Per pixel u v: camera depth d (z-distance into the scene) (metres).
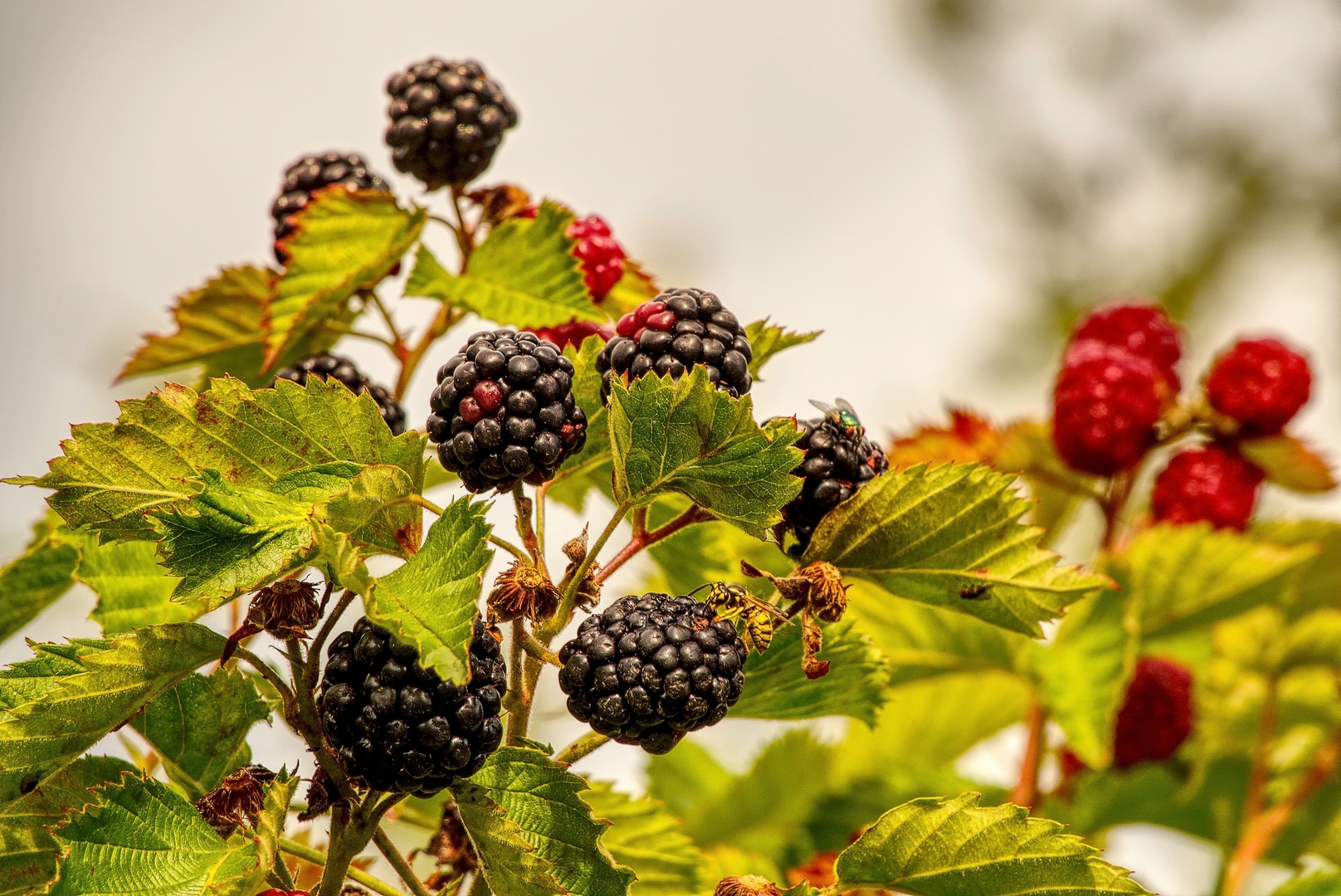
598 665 0.73
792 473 0.76
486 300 0.81
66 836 0.72
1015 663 0.87
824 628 0.77
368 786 0.72
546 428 0.74
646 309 0.75
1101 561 0.87
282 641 0.73
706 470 0.74
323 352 0.84
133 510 0.73
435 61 0.82
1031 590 0.77
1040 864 0.75
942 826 0.75
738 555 0.81
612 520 0.74
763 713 0.78
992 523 0.76
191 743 0.76
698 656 0.73
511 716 0.74
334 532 0.71
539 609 0.73
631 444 0.74
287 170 0.83
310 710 0.73
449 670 0.71
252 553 0.72
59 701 0.73
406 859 0.76
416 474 0.74
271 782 0.73
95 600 0.81
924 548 0.77
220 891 0.72
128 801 0.73
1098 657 0.86
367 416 0.74
